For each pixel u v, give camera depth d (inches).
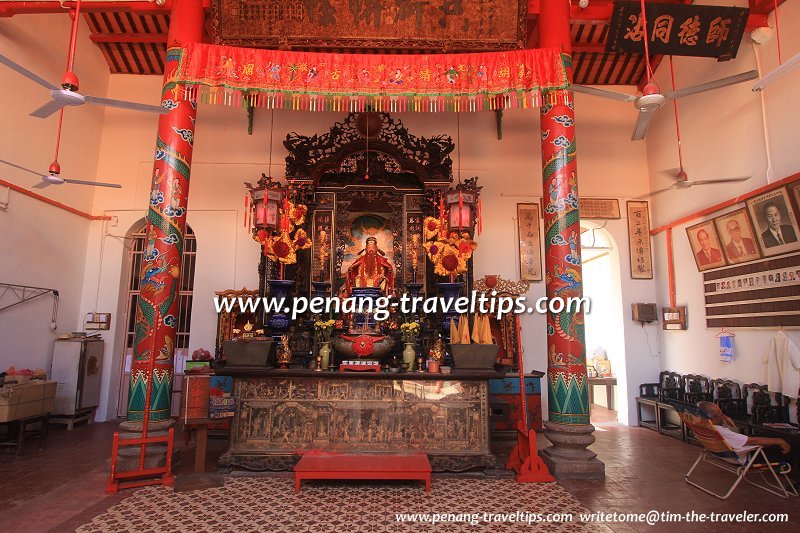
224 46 247.1
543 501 194.1
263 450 229.9
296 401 234.2
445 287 306.7
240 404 233.3
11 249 298.0
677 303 348.8
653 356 367.6
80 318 363.6
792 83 249.4
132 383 237.6
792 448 215.9
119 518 174.1
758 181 270.5
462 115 390.9
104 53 383.6
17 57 298.7
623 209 384.2
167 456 216.7
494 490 207.3
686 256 338.3
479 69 251.4
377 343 261.4
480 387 235.9
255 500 193.0
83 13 355.9
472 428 232.5
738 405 273.0
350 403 234.2
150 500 193.0
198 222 372.5
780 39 259.8
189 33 260.7
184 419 214.5
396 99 253.6
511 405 323.0
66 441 293.1
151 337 237.8
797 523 172.9
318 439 231.5
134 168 382.0
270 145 382.9
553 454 233.3
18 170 302.2
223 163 379.9
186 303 377.7
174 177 249.3
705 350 316.8
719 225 297.1
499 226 378.0
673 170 354.6
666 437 318.0
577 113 396.2
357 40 288.0
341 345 263.4
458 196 297.3
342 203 341.1
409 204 341.4
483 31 287.1
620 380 371.9
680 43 273.9
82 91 360.5
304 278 328.2
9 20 292.0
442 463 225.6
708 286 314.7
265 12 281.0
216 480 211.3
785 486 211.6
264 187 295.6
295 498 195.6
